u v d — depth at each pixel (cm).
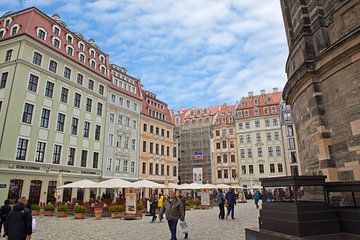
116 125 4400
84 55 4009
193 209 3316
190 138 7238
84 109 3841
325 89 1002
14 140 2867
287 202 669
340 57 904
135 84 5119
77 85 3756
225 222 1759
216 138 6938
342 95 918
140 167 4784
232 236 1191
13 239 679
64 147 3450
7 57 3148
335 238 560
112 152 4234
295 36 1241
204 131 7088
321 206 629
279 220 652
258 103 6719
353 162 863
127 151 4550
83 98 3850
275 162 6144
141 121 5000
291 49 1238
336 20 971
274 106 6475
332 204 892
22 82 3033
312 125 1045
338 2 977
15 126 2898
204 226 1586
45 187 3120
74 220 2131
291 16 1295
